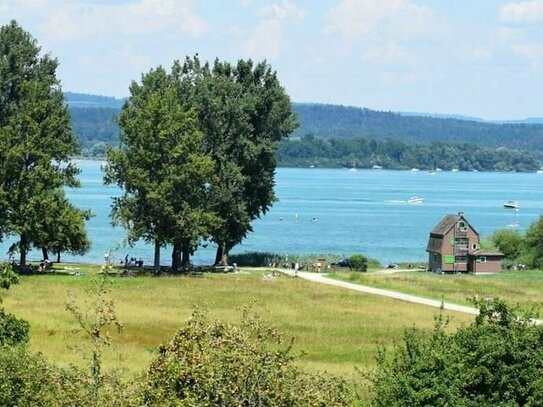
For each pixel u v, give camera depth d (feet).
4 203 478.18
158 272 508.53
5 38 524.52
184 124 515.50
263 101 581.94
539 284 507.71
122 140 517.96
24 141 489.26
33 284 406.82
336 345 274.57
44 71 532.73
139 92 560.61
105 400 109.50
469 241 633.61
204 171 513.04
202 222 519.60
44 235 485.15
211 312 325.01
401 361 140.87
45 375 119.34
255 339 114.11
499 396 135.03
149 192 499.92
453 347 138.62
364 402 145.38
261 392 106.01
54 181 488.85
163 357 110.11
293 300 386.11
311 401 107.76
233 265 574.15
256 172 581.94
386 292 438.40
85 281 422.00
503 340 137.28
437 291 450.71
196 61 577.43
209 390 105.70
